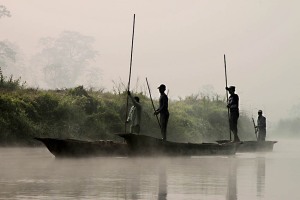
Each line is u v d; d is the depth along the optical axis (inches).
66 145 1800.0
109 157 1909.4
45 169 1450.5
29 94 2805.1
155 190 1076.5
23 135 2469.2
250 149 2561.5
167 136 2876.5
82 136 2682.1
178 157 2005.4
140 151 1910.7
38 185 1115.3
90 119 2743.6
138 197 985.5
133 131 2071.9
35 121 2598.4
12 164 1585.9
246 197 1003.3
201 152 2082.9
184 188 1112.8
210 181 1243.8
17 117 2485.2
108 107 2881.4
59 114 2679.6
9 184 1126.4
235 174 1421.0
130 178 1275.8
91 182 1182.9
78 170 1441.9
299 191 1086.4
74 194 1001.5
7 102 2504.9
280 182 1241.4
